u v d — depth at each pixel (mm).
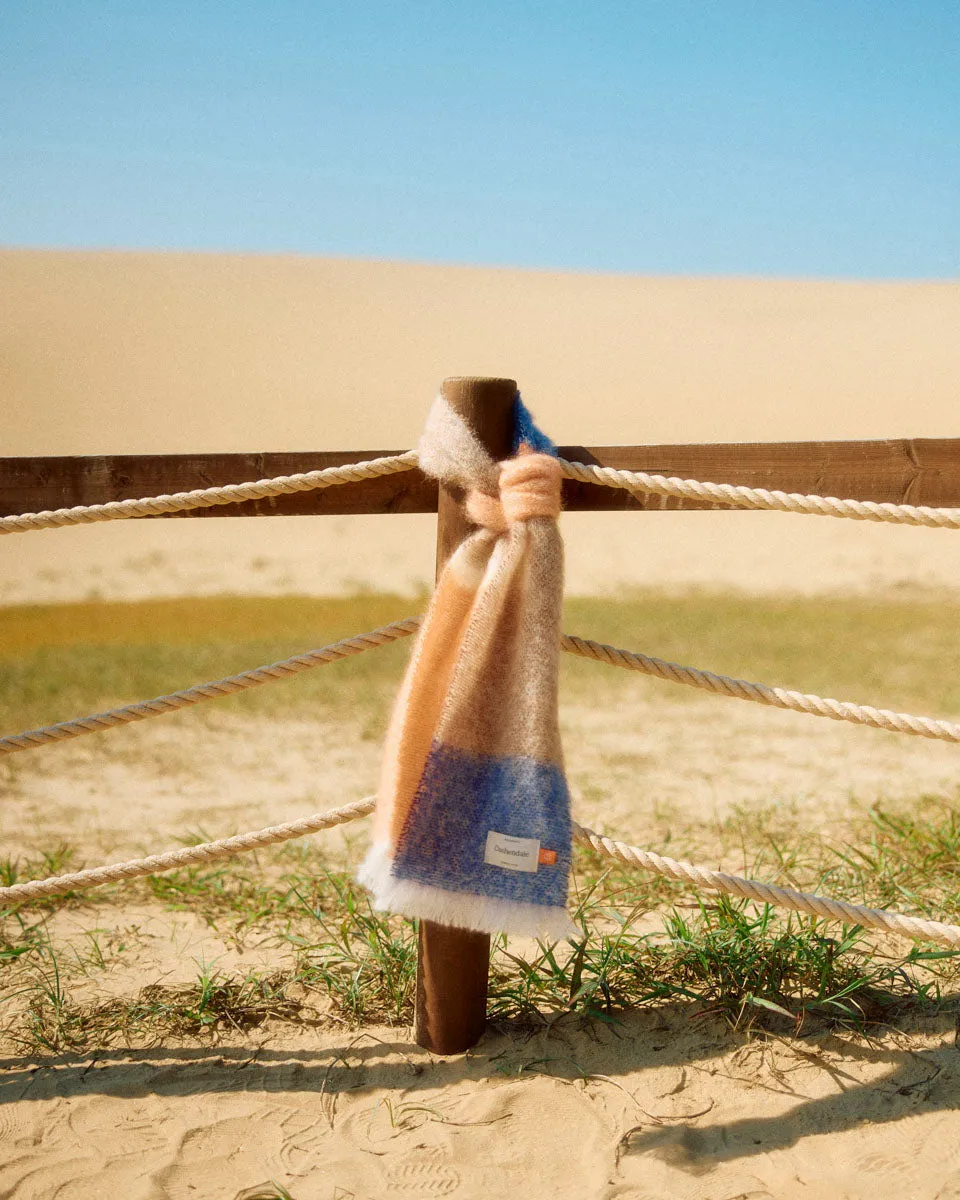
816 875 4254
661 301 44781
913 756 6438
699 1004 3088
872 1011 3043
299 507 2930
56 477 2965
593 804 5434
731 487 2621
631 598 12336
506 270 52688
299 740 6949
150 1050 3004
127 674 8680
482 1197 2383
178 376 28828
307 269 47875
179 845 4805
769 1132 2582
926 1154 2475
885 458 2680
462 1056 2916
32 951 3625
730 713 7652
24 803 5570
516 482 2568
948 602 11875
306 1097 2764
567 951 3535
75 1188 2432
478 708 2582
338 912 3949
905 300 42688
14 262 44625
